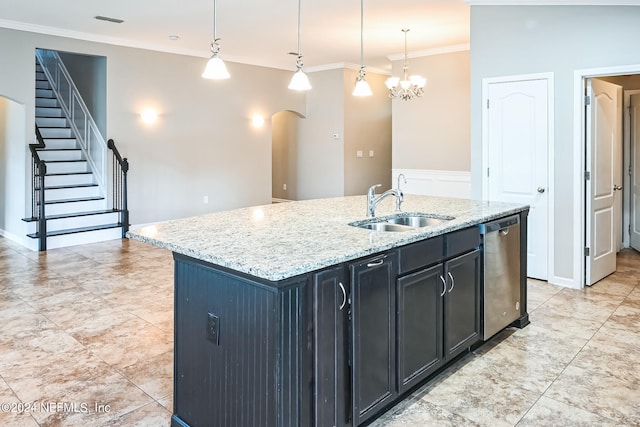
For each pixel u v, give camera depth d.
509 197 5.00
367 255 2.16
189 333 2.21
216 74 3.33
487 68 5.04
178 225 2.75
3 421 2.34
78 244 6.59
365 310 2.16
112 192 7.10
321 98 9.40
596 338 3.38
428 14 5.66
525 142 4.84
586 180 4.58
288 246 2.17
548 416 2.39
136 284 4.73
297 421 1.88
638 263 5.58
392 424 2.32
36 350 3.18
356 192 9.45
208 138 8.19
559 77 4.56
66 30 6.38
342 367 2.06
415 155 7.93
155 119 7.48
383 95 9.91
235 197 8.66
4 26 5.94
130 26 6.20
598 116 4.69
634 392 2.62
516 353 3.14
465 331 2.94
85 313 3.90
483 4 5.02
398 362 2.39
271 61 8.73
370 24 6.07
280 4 5.23
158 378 2.81
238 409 1.97
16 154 6.59
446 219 3.11
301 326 1.87
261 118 8.95
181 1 5.12
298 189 10.08
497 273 3.24
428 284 2.58
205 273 2.10
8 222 7.01
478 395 2.60
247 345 1.91
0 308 4.00
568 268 4.65
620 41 4.18
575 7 4.41
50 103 8.39
